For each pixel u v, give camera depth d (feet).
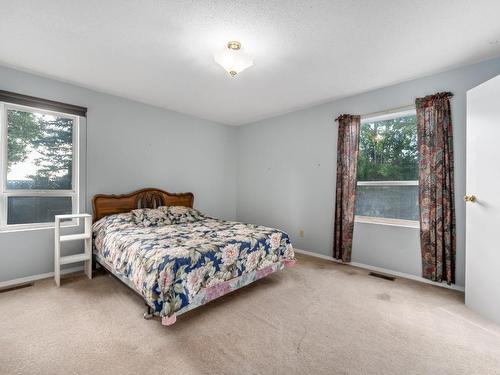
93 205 10.68
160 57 8.00
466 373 4.85
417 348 5.58
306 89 10.62
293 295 8.21
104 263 8.98
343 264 11.43
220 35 6.79
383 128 10.99
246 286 8.95
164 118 13.25
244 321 6.63
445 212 8.68
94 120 10.79
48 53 7.79
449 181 8.61
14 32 6.71
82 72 9.10
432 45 7.23
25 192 9.34
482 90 6.91
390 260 10.21
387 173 10.83
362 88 10.46
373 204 11.20
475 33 6.63
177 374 4.78
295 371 4.89
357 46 7.30
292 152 13.78
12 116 9.11
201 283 6.69
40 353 5.28
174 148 13.71
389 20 6.13
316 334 6.08
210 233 9.03
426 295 8.20
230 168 16.71
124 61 8.28
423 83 9.36
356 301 7.80
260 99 11.83
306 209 13.15
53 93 9.69
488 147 6.73
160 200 12.87
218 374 4.79
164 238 8.14
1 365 4.92
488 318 6.75
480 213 6.98
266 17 6.04
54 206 10.00
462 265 8.50
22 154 9.34
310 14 5.93
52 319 6.56
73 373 4.75
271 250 9.02
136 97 11.66
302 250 13.30
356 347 5.61
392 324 6.53
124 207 11.52
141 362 5.07
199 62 8.32
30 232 9.18
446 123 8.67
